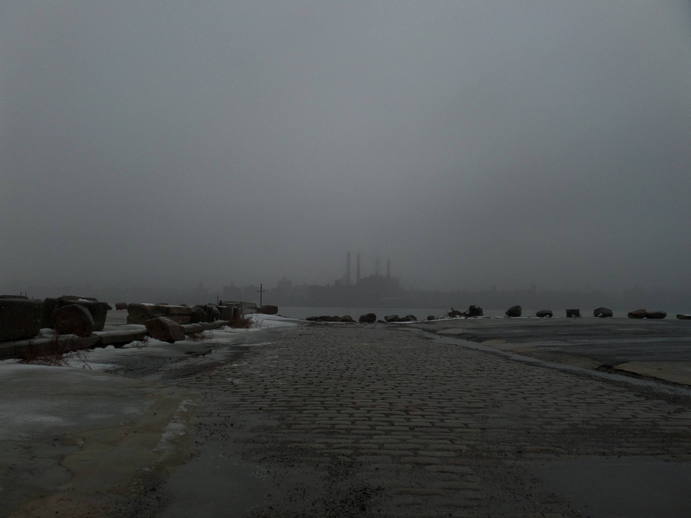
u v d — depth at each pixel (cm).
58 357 1040
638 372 1092
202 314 2239
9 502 368
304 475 456
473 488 430
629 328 2586
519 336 2144
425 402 788
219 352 1541
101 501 384
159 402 709
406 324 3650
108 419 597
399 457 513
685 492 426
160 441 534
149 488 414
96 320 1394
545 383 980
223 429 612
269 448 537
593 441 575
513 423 657
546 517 377
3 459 440
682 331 2341
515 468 482
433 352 1602
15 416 574
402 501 402
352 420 667
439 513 381
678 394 866
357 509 387
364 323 4062
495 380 1017
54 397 677
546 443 566
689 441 577
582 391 892
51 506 368
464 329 2727
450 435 597
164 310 2008
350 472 466
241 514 375
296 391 873
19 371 830
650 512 387
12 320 991
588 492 424
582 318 4059
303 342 1961
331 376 1055
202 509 382
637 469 481
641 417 692
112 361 1162
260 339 2092
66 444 495
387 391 882
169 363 1231
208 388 895
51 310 1351
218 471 462
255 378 1018
